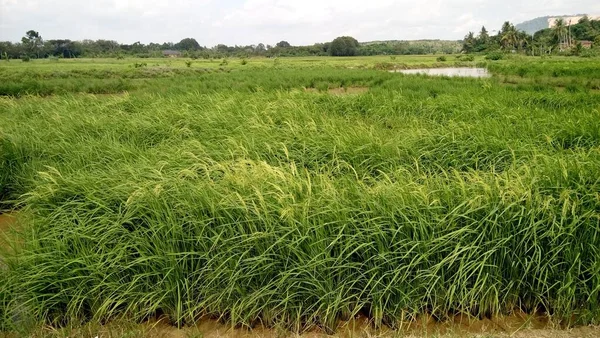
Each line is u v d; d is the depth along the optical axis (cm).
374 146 629
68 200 430
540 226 355
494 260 354
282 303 339
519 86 1700
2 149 668
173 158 552
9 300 353
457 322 354
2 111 1094
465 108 1008
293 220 353
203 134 759
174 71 3491
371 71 2903
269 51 10100
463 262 345
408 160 623
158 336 341
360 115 1064
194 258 358
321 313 346
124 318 354
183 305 355
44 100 1219
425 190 399
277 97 1159
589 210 353
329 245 339
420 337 333
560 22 7781
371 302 348
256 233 347
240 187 404
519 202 366
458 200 385
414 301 345
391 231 355
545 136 667
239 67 4197
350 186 419
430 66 5244
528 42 7606
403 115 1034
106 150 654
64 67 3997
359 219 360
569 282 335
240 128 741
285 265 347
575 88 1706
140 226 378
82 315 359
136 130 803
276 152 629
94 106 1077
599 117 802
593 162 459
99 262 354
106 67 4050
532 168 471
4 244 406
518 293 357
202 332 345
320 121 852
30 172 622
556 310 349
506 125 783
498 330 343
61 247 370
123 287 356
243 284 351
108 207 403
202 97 1159
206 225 361
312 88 2052
